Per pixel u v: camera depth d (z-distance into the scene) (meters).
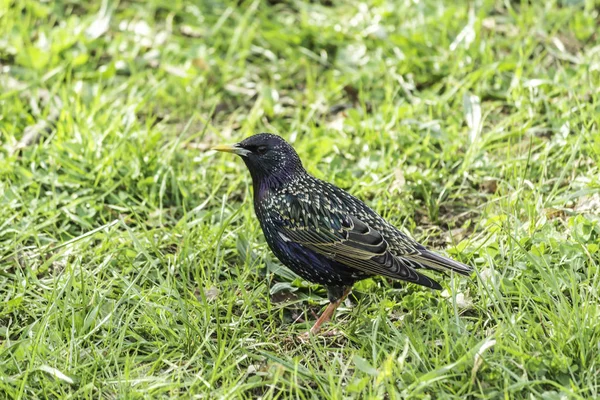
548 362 8.12
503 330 8.42
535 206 10.52
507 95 12.91
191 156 12.11
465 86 13.04
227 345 9.04
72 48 14.46
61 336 9.01
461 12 14.54
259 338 9.15
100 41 14.61
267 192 9.71
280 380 8.26
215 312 9.44
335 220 9.34
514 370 8.15
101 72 13.79
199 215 11.23
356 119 12.77
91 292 9.63
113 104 13.15
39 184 11.45
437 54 13.98
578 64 13.61
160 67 14.05
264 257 10.38
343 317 9.67
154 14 15.41
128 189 11.49
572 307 8.89
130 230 10.20
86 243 10.46
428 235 10.81
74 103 12.83
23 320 9.52
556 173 11.55
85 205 11.26
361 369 8.13
